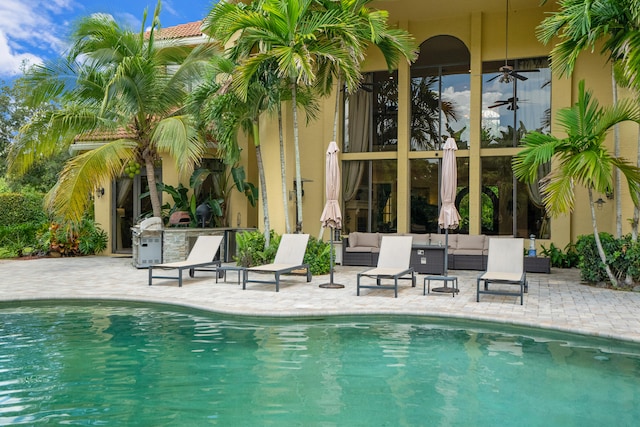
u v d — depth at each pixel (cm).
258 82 1170
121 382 495
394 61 1305
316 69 1241
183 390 474
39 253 1747
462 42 1570
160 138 1323
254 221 1809
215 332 692
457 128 1580
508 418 415
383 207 1644
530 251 1335
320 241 1285
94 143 1712
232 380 503
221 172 1783
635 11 856
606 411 430
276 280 968
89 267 1412
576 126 984
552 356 586
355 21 1125
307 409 432
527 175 1018
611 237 1090
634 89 1000
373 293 959
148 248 1384
